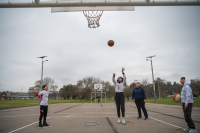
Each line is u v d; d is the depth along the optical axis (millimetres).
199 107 14273
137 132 4750
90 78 55031
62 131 4945
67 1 5590
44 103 5824
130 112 11016
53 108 15633
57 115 9406
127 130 5027
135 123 6324
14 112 11477
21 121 7129
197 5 5609
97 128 5371
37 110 13242
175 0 5574
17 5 5531
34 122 6820
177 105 18547
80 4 5598
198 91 44125
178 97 6223
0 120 7465
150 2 5609
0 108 14570
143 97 7445
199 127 5363
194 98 23328
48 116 8930
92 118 7965
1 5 5465
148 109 12977
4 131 5012
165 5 5648
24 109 14383
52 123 6484
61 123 6469
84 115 9359
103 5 5641
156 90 65000
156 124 6074
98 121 6949
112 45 6652
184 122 6527
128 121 6762
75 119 7641
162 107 15328
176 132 4703
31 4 5535
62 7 5977
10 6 5559
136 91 7641
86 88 52906
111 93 70375
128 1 5605
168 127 5484
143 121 6828
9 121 7141
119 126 5715
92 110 13023
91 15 7770
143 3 5613
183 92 5008
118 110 6453
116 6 5906
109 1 5602
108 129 5195
